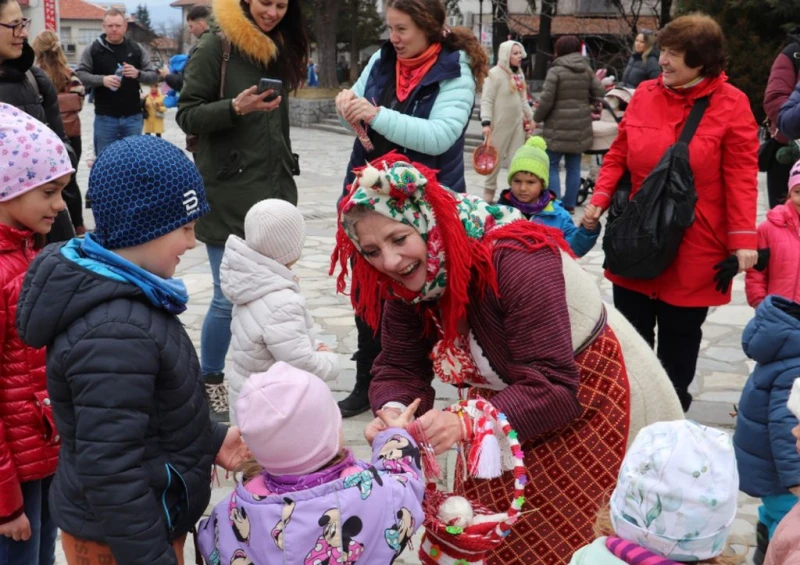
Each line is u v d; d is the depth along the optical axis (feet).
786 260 13.56
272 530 6.47
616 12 76.23
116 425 6.35
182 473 6.93
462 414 7.38
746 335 10.32
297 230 11.43
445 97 13.26
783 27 49.14
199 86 14.02
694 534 6.06
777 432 9.91
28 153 8.23
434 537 7.42
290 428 6.44
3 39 13.26
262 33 13.98
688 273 13.21
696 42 12.48
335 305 22.43
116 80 32.78
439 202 7.07
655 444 6.24
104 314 6.47
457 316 7.41
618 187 14.10
